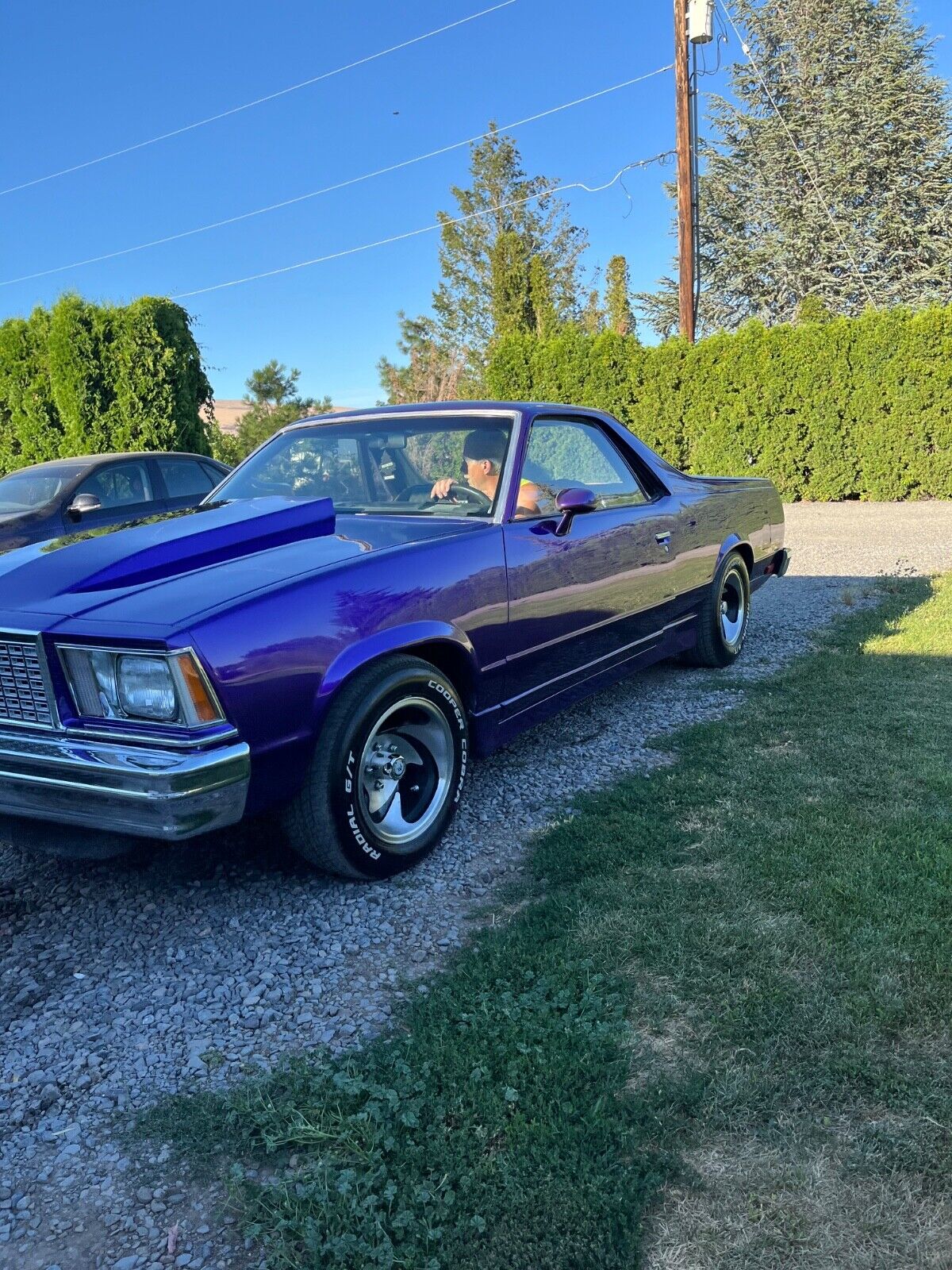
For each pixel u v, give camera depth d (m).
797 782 3.62
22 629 2.57
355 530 3.44
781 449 14.73
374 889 3.04
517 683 3.63
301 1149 1.94
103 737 2.52
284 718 2.64
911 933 2.52
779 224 32.19
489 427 3.85
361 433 4.11
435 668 3.17
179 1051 2.29
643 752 4.16
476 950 2.62
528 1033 2.19
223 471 9.15
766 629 6.55
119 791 2.44
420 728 3.20
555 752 4.21
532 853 3.23
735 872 2.92
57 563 2.94
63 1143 2.01
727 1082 2.02
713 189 33.12
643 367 15.58
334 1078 2.05
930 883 2.76
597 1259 1.62
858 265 31.45
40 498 7.55
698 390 15.15
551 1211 1.72
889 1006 2.22
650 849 3.12
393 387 36.53
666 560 4.69
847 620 6.56
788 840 3.12
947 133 31.03
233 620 2.56
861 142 31.19
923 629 6.08
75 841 2.73
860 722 4.30
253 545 3.16
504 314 32.03
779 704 4.67
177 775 2.39
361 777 2.90
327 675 2.75
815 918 2.62
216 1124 2.03
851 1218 1.69
